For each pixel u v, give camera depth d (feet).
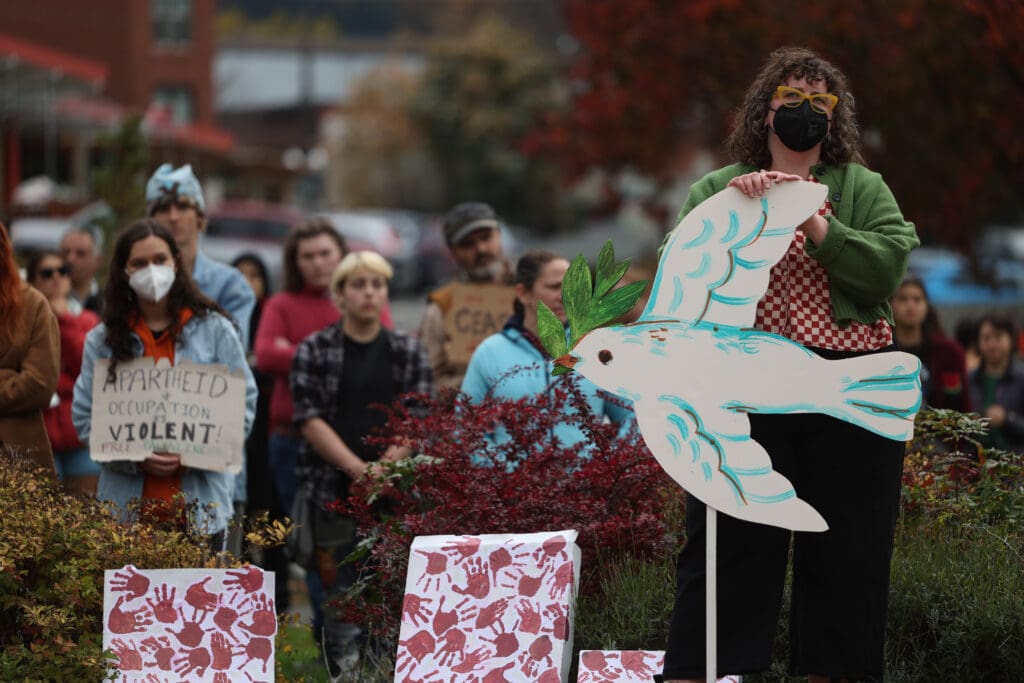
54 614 27.94
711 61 92.94
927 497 31.45
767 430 24.45
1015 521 30.76
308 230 44.96
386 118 287.28
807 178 24.85
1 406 33.71
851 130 25.00
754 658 24.36
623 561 31.32
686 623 24.49
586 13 97.71
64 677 27.25
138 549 29.63
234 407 33.78
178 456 33.47
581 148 105.29
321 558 38.42
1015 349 50.19
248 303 42.01
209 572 28.71
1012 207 97.35
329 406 38.88
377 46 372.17
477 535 29.55
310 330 44.52
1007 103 68.90
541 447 32.53
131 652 28.19
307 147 352.49
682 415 24.20
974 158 73.31
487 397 33.01
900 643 28.76
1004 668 27.58
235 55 371.35
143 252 33.68
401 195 281.33
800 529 23.65
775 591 24.63
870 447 24.09
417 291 183.32
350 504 33.83
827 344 24.34
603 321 24.79
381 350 39.60
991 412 48.49
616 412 35.06
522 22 416.67
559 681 26.48
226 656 28.43
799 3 78.95
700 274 24.27
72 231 47.11
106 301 34.09
